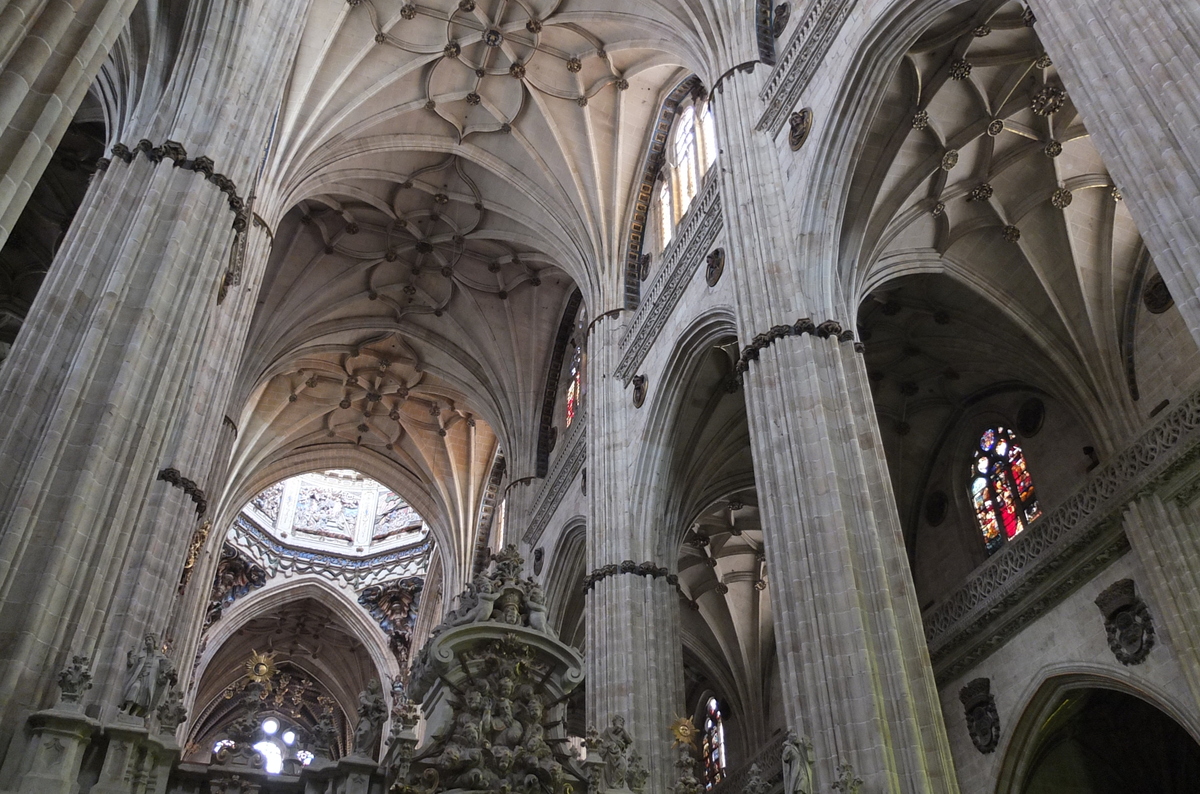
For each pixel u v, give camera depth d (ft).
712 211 74.33
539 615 42.47
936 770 42.11
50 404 45.75
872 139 60.95
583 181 97.86
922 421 85.97
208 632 137.69
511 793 37.04
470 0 92.43
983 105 62.69
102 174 56.24
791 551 48.88
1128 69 35.17
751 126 68.39
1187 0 33.99
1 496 42.60
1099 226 69.36
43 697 39.06
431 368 124.36
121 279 49.62
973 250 70.38
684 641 106.11
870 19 58.23
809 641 46.03
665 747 67.46
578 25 93.45
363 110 96.68
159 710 38.37
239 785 36.81
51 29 30.68
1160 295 66.23
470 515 133.49
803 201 60.39
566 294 115.34
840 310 57.67
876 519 49.73
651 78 95.50
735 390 78.59
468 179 106.42
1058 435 73.36
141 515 46.37
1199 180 31.37
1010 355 74.43
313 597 147.23
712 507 94.99
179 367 49.96
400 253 113.91
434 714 40.24
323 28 91.40
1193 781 67.26
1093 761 69.62
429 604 145.38
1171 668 57.06
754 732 102.73
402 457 136.98
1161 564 58.23
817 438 51.21
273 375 116.88
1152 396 65.21
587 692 71.82
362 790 36.50
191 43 59.93
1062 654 65.16
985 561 74.38
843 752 42.60
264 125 61.62
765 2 74.33
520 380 117.29
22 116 29.76
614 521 78.07
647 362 82.12
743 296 60.08
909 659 45.29
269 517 149.07
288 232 110.63
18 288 88.99
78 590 42.01
